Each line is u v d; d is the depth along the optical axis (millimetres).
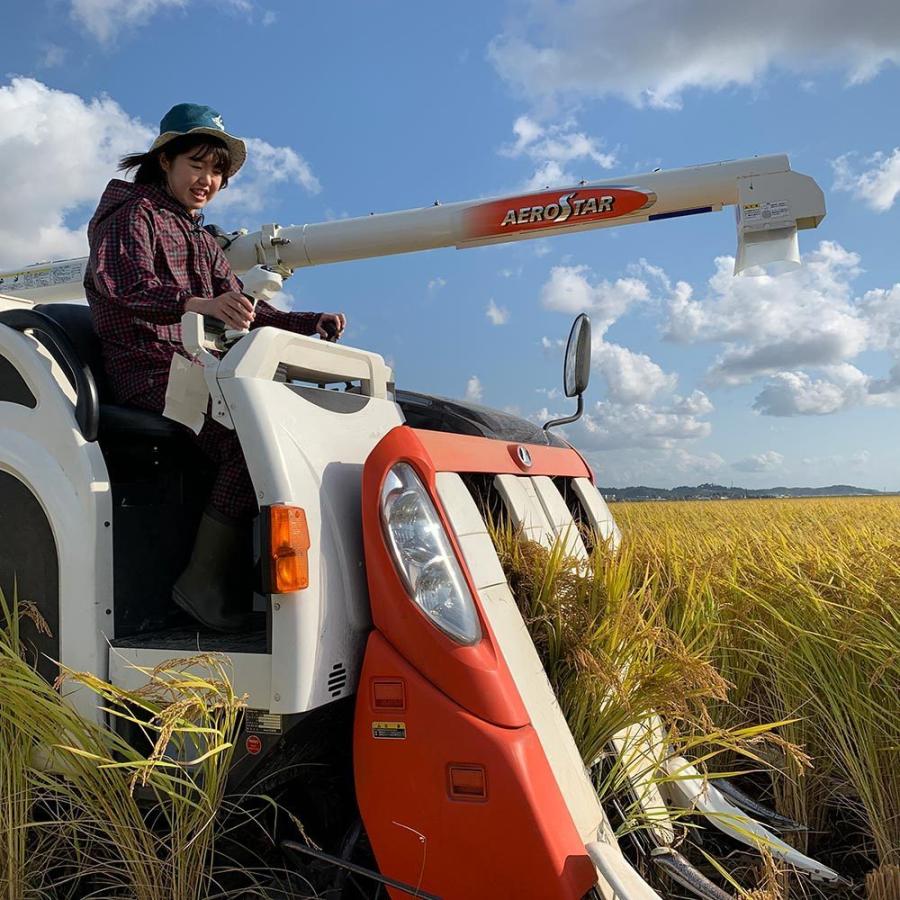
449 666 1875
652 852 2250
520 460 2805
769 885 2096
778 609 3596
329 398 2398
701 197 4246
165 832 2219
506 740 1803
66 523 2262
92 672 2217
